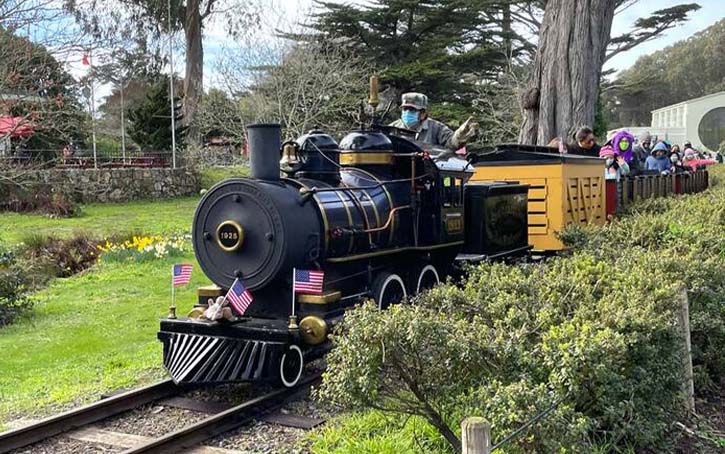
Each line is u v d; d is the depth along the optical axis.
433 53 30.72
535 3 31.95
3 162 17.94
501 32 32.62
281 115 26.47
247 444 5.16
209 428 5.32
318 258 6.41
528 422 3.67
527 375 4.15
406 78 29.97
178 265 6.61
